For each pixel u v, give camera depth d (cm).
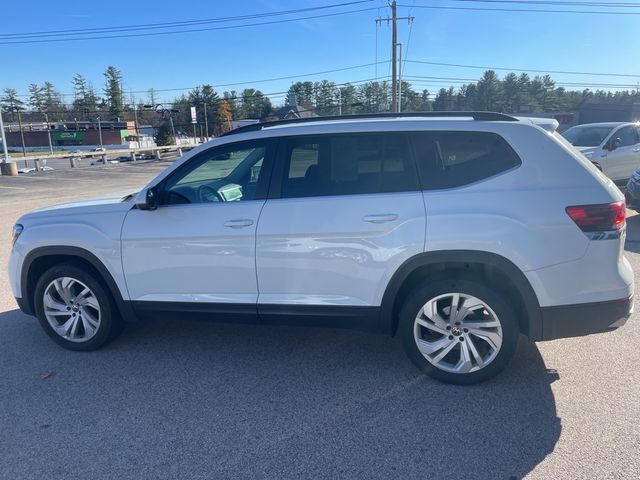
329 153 378
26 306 451
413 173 362
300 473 281
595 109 5903
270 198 383
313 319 383
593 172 347
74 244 420
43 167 3709
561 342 436
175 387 378
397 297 378
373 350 434
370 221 357
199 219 392
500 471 279
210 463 291
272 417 336
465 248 345
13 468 291
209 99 11619
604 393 353
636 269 639
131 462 294
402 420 328
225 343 455
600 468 278
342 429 320
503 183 347
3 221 1186
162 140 9119
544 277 340
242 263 385
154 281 409
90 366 415
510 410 336
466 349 362
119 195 482
